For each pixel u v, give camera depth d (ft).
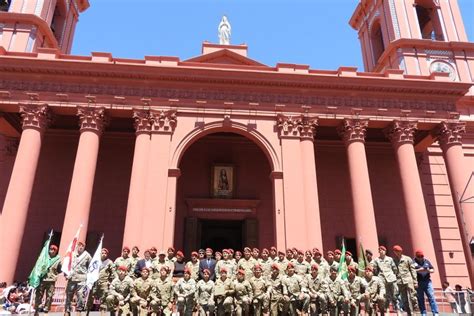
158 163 66.74
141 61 75.15
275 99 73.87
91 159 66.03
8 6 91.81
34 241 74.54
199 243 79.66
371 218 66.74
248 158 87.45
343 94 75.00
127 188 80.64
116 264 41.16
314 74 73.10
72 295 38.73
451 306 60.39
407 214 69.10
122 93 70.69
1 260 58.44
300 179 68.49
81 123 68.28
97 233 76.59
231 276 39.37
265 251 43.73
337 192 84.79
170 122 69.77
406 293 38.58
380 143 88.38
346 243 81.05
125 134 83.71
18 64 68.44
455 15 101.91
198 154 86.89
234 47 86.53
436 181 85.61
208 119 71.31
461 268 78.69
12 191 62.39
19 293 57.16
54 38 92.43
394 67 96.43
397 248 39.37
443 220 82.43
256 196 84.17
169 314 36.78
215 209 81.71
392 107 75.10
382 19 104.99
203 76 71.97
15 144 79.20
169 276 38.01
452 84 75.61
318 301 38.70
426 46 95.61
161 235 62.13
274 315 37.40
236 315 36.55
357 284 38.91
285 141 70.95
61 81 69.97
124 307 35.91
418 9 108.58
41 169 79.46
